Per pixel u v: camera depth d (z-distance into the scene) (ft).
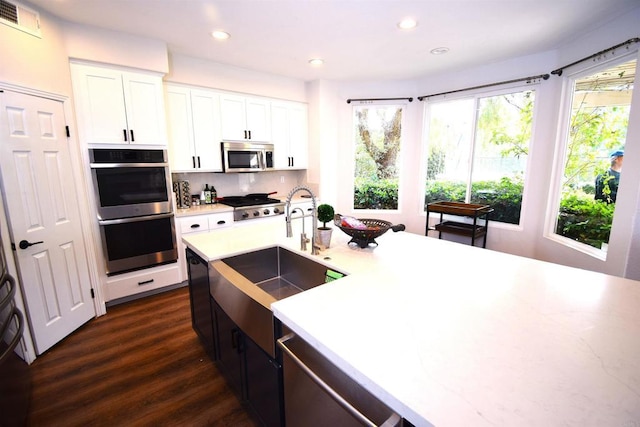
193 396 5.92
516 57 11.18
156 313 9.11
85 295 8.48
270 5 7.27
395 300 3.84
